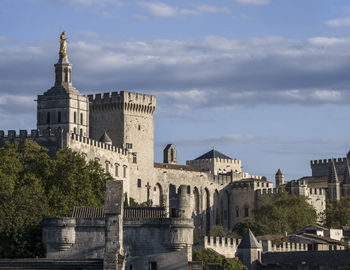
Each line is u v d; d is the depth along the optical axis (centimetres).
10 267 15250
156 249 15962
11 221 16525
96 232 15838
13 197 17325
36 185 19412
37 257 15850
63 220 15862
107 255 14888
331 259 19862
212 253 19062
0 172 19338
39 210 17275
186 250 15988
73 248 15850
